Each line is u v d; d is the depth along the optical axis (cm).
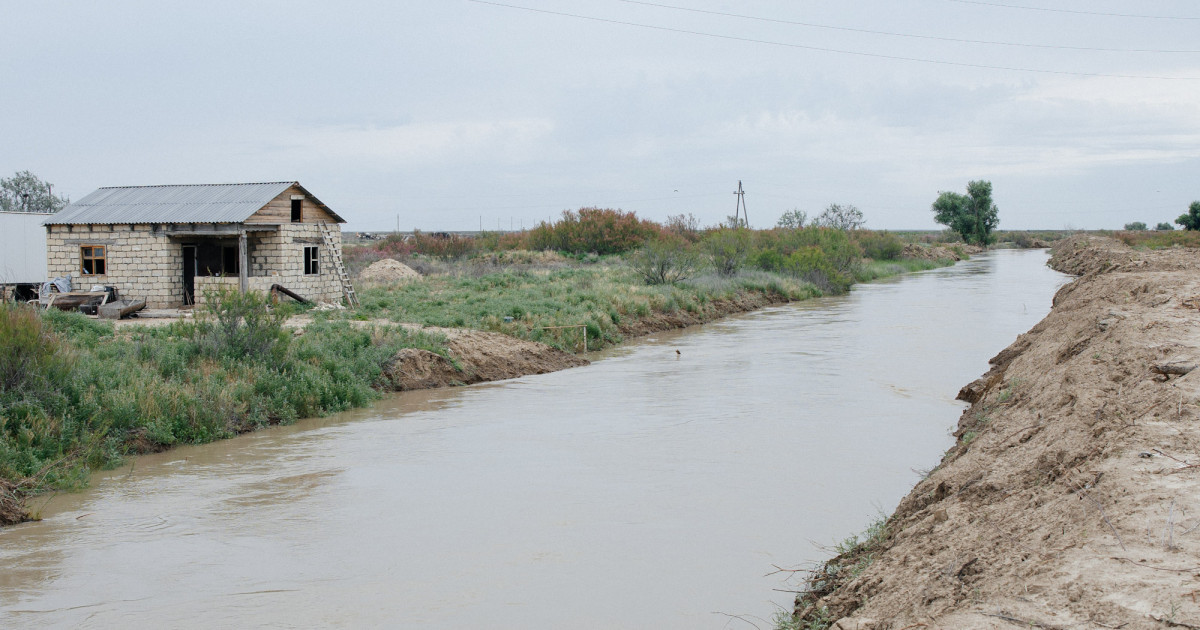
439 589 830
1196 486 608
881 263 7669
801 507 1074
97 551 951
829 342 2786
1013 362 1733
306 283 3048
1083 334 1358
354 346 2112
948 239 13700
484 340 2333
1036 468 788
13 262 3089
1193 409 780
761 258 5309
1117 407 854
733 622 746
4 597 822
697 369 2259
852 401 1777
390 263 4331
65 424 1352
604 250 6500
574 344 2636
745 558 901
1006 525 666
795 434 1480
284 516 1070
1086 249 6450
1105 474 667
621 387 2006
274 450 1431
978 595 555
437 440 1487
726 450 1372
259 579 862
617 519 1036
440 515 1063
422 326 2478
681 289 3878
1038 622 482
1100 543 555
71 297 2770
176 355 1770
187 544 971
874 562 756
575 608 782
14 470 1184
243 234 2767
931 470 1167
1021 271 7131
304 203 3080
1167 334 1137
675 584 834
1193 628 431
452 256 5762
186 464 1345
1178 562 506
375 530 1010
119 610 790
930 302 4275
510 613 773
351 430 1586
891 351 2544
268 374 1762
